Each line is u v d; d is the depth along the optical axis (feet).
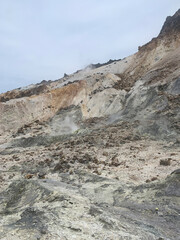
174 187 35.96
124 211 32.22
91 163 70.08
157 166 56.85
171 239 23.49
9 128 208.95
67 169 66.85
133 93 160.66
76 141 109.81
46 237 21.38
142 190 39.17
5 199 44.75
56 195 36.04
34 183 46.19
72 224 24.44
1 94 310.45
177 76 142.72
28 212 29.30
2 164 92.99
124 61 275.80
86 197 39.29
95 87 223.92
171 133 87.66
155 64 205.16
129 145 86.12
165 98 120.26
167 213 30.19
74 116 190.29
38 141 136.36
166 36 241.14
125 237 22.30
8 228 24.58
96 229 23.75
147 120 109.70
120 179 50.78
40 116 217.97
